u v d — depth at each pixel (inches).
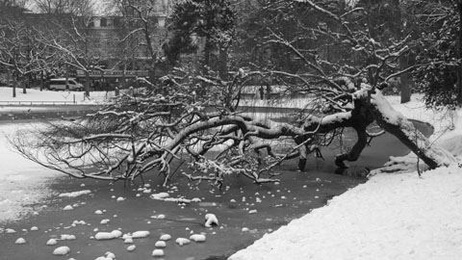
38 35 2524.6
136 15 2201.0
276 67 741.9
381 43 700.0
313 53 726.5
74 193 602.2
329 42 749.9
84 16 2613.2
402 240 339.0
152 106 685.3
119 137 655.1
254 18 752.3
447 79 771.4
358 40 687.1
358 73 692.7
